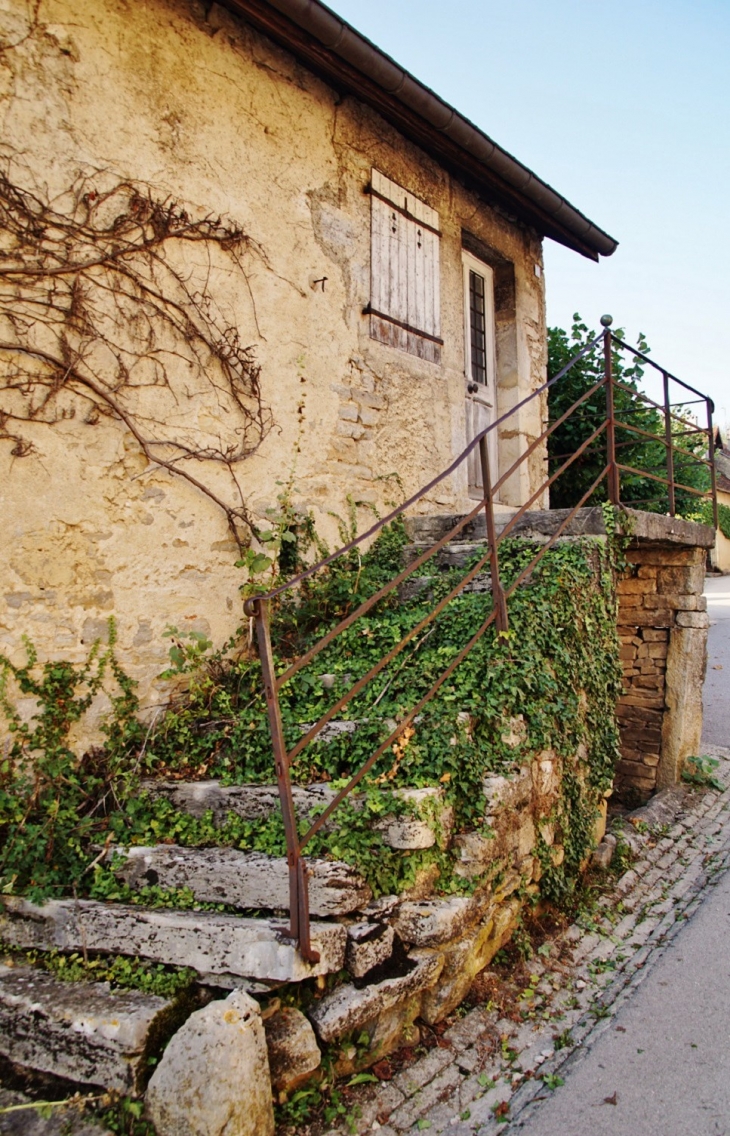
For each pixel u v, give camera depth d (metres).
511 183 5.84
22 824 3.04
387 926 2.80
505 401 7.00
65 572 3.52
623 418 7.94
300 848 2.46
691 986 3.14
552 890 3.62
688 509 9.18
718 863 4.55
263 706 3.70
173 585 3.97
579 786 4.02
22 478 3.38
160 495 3.92
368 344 5.29
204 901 2.82
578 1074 2.62
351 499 5.07
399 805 2.90
